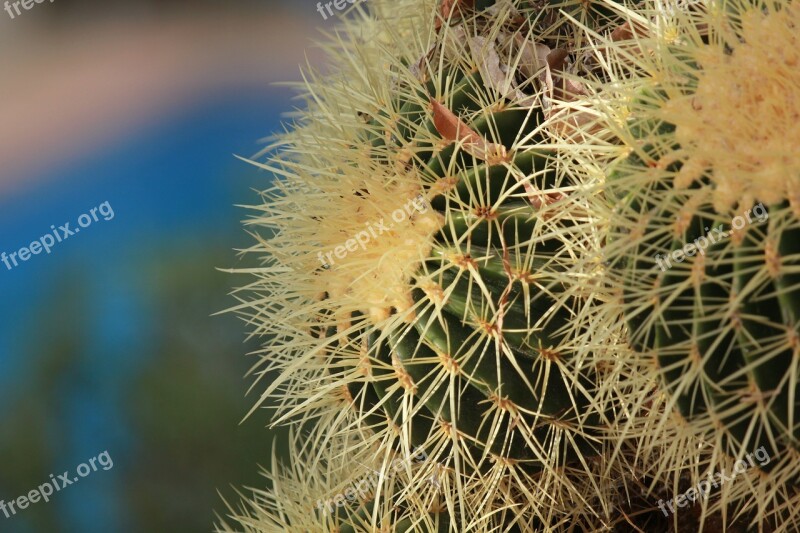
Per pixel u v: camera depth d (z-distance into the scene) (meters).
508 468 0.77
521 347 0.75
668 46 0.72
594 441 0.76
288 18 2.54
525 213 0.75
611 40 0.77
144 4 2.63
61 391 1.51
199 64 2.38
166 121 2.20
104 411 1.49
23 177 2.10
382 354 0.77
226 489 1.42
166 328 1.56
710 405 0.68
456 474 0.76
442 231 0.76
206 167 1.99
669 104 0.70
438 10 0.84
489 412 0.75
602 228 0.72
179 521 1.41
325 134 0.82
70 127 2.24
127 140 2.15
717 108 0.69
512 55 0.80
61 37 2.61
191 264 1.66
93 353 1.55
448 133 0.77
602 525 0.79
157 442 1.46
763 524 0.75
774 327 0.66
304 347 0.81
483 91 0.79
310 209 0.80
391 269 0.76
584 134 0.74
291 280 0.81
